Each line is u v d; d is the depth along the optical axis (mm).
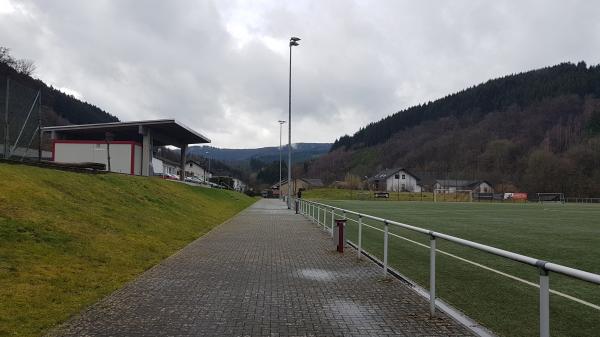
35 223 9719
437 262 11453
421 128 159875
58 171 15414
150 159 40469
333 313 6559
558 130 112312
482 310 7121
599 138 98375
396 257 12297
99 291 7449
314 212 26297
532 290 8438
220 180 114562
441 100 167500
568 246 14898
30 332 5410
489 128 132750
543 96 130250
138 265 9766
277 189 128875
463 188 117438
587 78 126688
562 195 89812
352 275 9367
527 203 73875
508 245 15117
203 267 10094
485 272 10117
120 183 19125
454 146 134875
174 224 16734
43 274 7570
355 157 177125
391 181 123500
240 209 38719
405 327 5922
